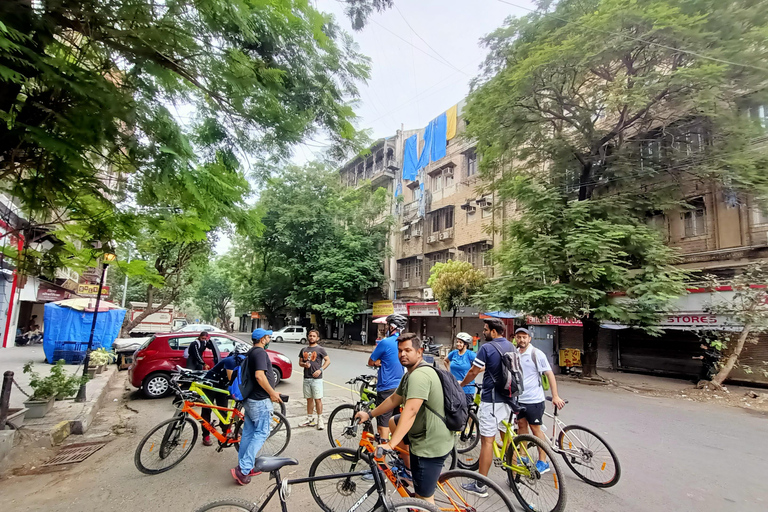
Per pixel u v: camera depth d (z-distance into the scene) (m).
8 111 3.65
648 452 5.66
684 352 13.66
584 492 4.25
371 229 29.22
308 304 29.75
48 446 5.52
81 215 5.58
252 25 4.27
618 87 10.64
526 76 11.34
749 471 4.98
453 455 4.61
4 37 2.86
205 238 6.46
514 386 3.99
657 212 14.38
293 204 28.92
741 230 12.54
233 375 5.29
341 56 5.69
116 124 3.85
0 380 9.70
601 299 11.57
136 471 4.71
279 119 4.93
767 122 11.45
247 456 4.27
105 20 3.52
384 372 4.87
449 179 25.09
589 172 13.24
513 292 12.52
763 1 9.34
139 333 23.23
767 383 11.33
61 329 13.61
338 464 3.62
